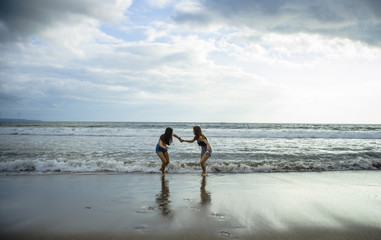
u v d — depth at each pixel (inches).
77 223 130.4
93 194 191.3
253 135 844.6
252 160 363.9
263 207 159.6
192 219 137.0
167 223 130.6
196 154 410.9
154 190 206.8
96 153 407.2
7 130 860.0
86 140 629.9
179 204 166.9
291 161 351.3
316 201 173.5
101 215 143.3
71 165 295.4
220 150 465.1
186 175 275.3
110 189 208.2
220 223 131.1
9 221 133.0
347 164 330.6
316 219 137.8
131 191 202.4
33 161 291.1
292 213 147.8
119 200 175.9
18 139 643.5
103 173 276.4
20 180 236.5
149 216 141.8
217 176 271.7
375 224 130.9
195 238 112.3
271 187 219.3
